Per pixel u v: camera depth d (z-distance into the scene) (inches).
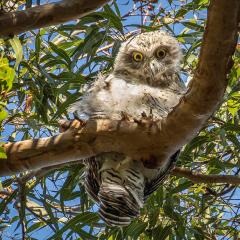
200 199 462.3
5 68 315.0
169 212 440.1
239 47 447.2
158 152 324.8
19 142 322.3
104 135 316.2
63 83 462.6
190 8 452.8
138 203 339.9
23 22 316.8
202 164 455.2
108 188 338.3
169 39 427.5
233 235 469.1
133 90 368.5
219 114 473.7
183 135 305.9
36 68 458.6
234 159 486.0
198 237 456.4
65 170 436.5
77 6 314.7
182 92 401.4
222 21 253.3
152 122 311.6
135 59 417.4
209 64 268.1
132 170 343.0
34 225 458.3
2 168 323.9
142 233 474.3
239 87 432.8
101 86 374.6
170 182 455.5
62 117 465.4
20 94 446.3
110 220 334.0
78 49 436.8
